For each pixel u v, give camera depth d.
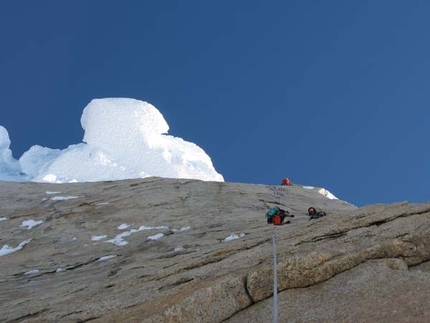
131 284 16.27
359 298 10.11
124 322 11.60
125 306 13.21
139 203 42.28
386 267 11.20
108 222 39.31
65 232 38.44
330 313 9.84
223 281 11.38
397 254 11.77
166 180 48.44
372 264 11.46
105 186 48.69
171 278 14.58
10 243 37.50
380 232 12.88
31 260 33.59
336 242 12.98
